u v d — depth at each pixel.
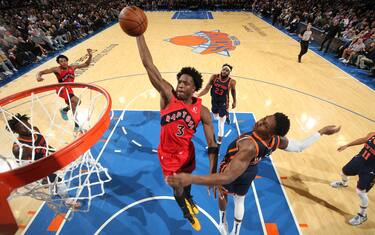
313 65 9.85
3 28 10.22
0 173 1.55
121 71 8.91
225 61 10.05
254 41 13.18
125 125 5.81
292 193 4.09
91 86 3.36
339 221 3.63
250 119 6.09
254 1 23.42
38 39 10.74
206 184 1.79
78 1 20.50
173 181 1.62
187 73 2.11
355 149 5.16
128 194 4.02
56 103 6.57
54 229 3.42
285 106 6.74
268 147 2.48
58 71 5.33
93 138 2.15
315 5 17.09
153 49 11.47
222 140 5.32
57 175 2.88
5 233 1.51
